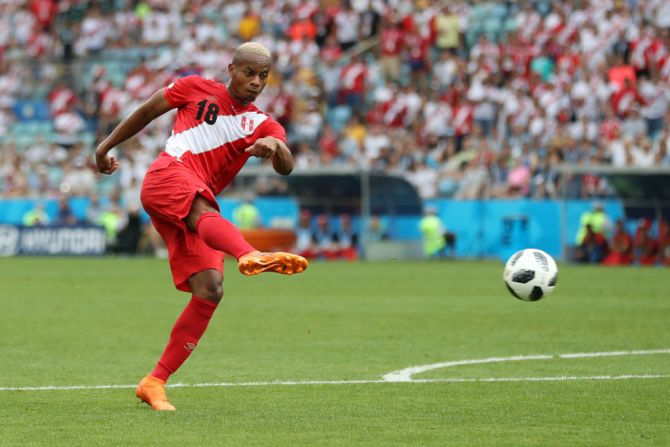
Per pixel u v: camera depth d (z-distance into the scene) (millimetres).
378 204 99250
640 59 107562
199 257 26172
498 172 102250
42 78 128875
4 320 49094
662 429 24047
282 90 118438
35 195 111875
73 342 41438
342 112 119000
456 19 120188
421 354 37938
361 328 46188
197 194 25734
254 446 22109
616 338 42562
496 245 96562
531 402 27766
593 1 113438
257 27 128125
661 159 97625
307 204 100188
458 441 22672
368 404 27531
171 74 126125
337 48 125000
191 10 132125
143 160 113312
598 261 93312
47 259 98625
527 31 114938
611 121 103625
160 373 26719
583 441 22688
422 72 119375
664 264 91500
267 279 75375
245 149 26984
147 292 63906
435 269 85250
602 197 93312
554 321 48750
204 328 26594
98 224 103938
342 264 92812
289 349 39406
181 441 22609
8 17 138750
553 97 106500
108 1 137250
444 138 110500
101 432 23609
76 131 125688
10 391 29844
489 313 52312
